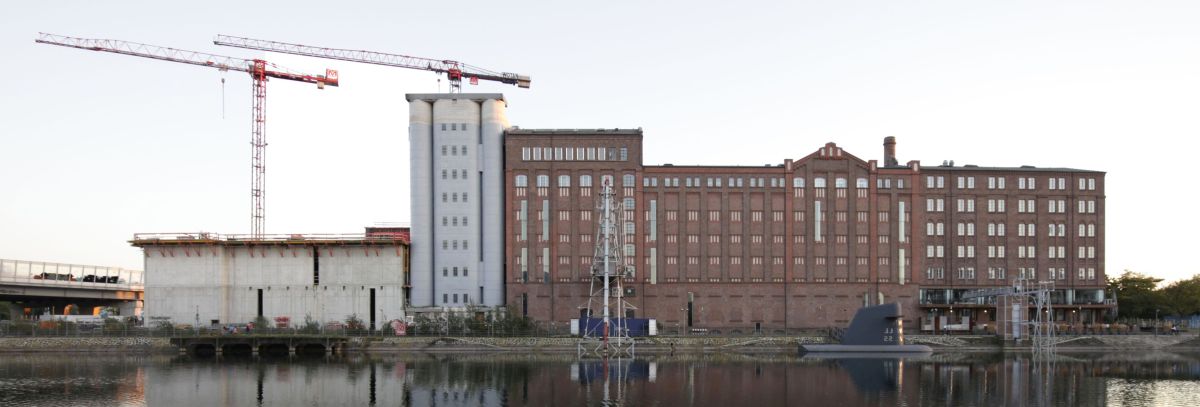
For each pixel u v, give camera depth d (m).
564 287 125.69
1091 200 133.00
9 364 93.44
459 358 100.00
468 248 126.00
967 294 124.88
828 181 129.62
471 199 126.75
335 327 116.56
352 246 125.69
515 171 127.06
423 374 83.44
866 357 102.25
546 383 76.88
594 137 128.00
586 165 127.50
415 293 126.00
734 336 111.69
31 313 146.88
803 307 127.62
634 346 106.19
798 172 129.62
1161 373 85.00
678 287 127.06
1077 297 131.25
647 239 127.50
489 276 126.25
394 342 109.94
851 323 107.81
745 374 83.50
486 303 125.88
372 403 67.00
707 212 128.38
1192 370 87.50
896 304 103.88
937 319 129.75
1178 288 141.75
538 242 126.12
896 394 70.75
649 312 126.56
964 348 111.50
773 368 88.88
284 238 125.88
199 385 76.19
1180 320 144.62
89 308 159.25
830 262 128.50
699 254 127.75
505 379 79.56
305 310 125.56
